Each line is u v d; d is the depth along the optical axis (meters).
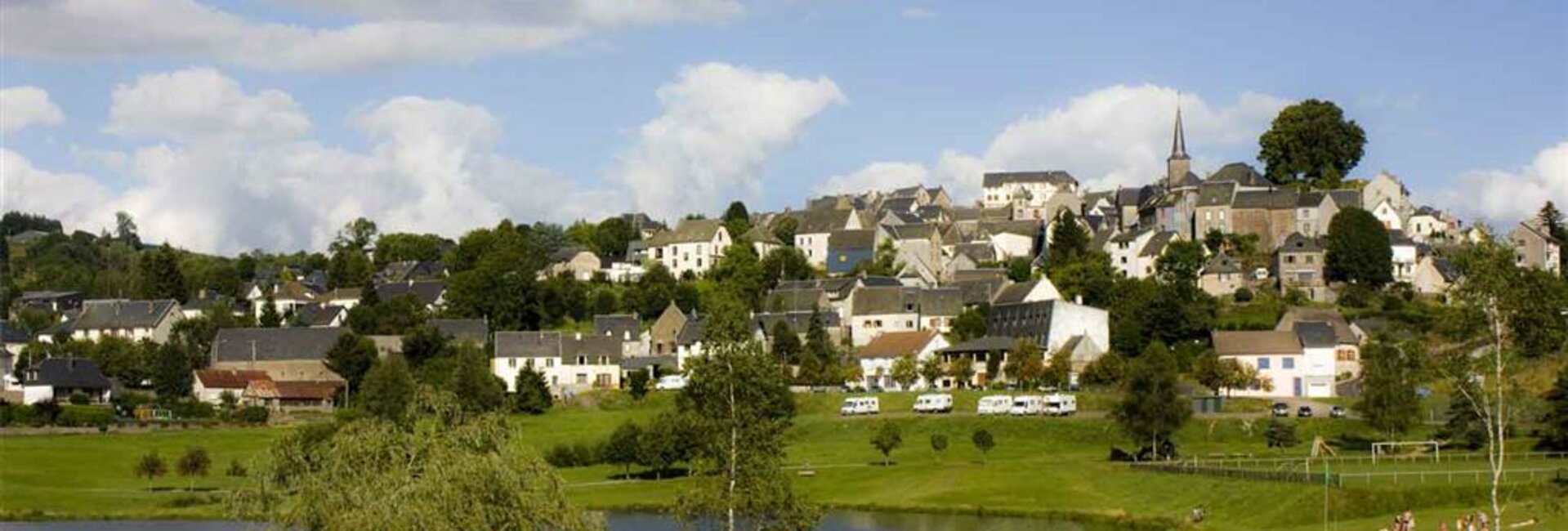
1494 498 124.50
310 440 167.88
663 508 173.50
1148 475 177.00
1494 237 126.50
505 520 103.62
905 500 176.38
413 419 114.69
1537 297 124.56
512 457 108.00
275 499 116.00
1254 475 165.62
